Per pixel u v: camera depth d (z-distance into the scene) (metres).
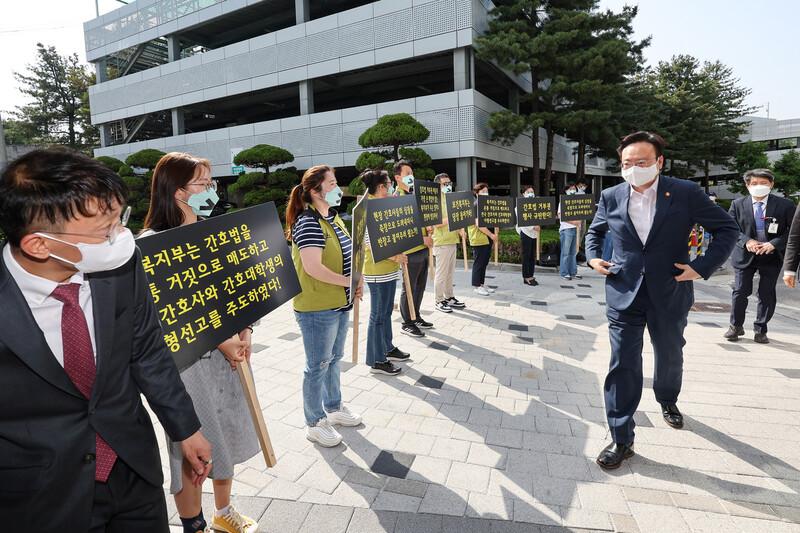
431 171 14.60
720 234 2.64
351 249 3.00
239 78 21.17
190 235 1.97
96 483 1.27
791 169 34.62
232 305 2.09
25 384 1.11
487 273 9.71
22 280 1.12
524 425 3.23
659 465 2.72
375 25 17.50
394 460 2.79
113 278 1.30
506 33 15.40
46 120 39.91
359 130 18.27
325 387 3.18
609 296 2.91
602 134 19.41
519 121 15.02
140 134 28.48
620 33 16.64
